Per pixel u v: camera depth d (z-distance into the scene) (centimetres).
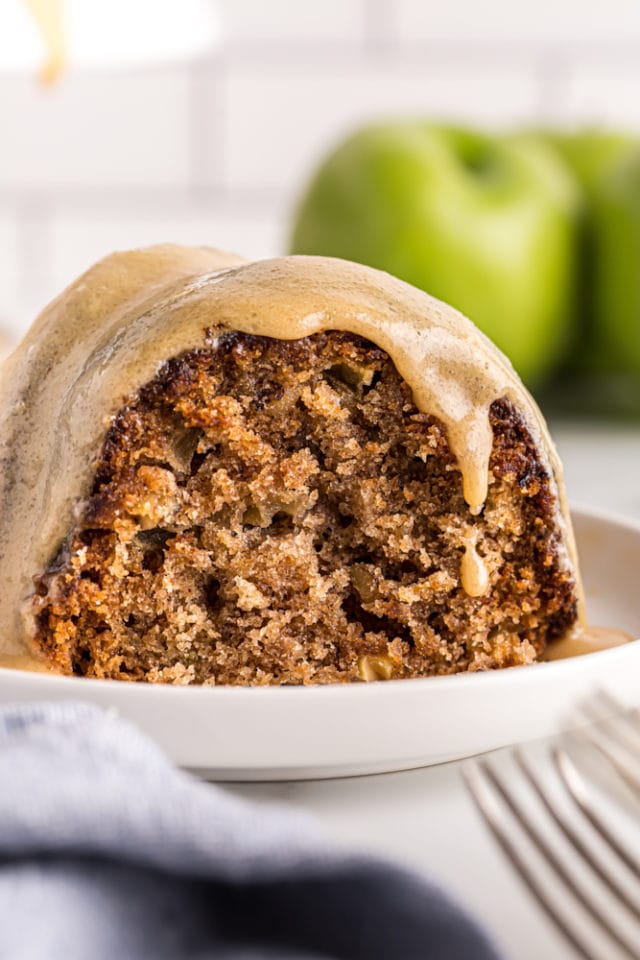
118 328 45
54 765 32
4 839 30
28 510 45
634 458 64
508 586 45
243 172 86
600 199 65
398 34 85
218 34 71
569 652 45
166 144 86
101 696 40
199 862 30
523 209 63
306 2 84
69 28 64
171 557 44
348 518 45
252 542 45
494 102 85
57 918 29
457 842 39
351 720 40
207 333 44
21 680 40
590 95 85
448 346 44
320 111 86
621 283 65
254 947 31
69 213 87
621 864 36
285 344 44
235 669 45
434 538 45
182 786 32
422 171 62
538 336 64
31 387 46
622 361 66
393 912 30
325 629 45
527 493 45
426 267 62
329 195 63
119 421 44
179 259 47
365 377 44
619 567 49
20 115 85
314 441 45
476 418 44
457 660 45
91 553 44
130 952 29
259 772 40
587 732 39
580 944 31
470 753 41
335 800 40
